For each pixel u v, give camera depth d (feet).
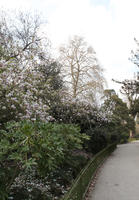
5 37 34.81
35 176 18.28
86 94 60.64
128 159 38.83
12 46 27.17
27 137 10.05
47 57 40.34
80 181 15.67
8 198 12.53
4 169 10.93
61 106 36.83
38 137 10.52
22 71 21.84
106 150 43.29
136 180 22.08
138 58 51.13
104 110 47.47
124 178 23.31
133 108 90.68
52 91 33.99
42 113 19.29
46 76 38.22
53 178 18.90
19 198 13.38
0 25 38.99
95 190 19.16
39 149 10.19
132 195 17.08
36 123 11.32
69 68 68.85
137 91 55.67
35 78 23.77
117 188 19.42
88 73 67.26
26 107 18.11
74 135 14.49
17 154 9.64
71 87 66.39
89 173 21.29
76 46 69.36
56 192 16.65
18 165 11.17
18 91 18.34
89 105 41.78
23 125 10.62
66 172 20.12
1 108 16.84
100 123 45.55
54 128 12.39
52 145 10.71
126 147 69.46
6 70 18.85
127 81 54.44
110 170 28.73
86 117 40.70
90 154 34.81
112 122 51.37
